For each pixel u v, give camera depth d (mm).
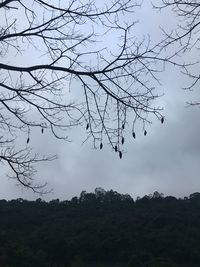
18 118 6297
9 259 53344
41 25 5941
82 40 6000
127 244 67625
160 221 71562
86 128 6027
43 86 6039
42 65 5734
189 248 65812
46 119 6301
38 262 56469
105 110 5957
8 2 5840
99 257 67062
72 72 5715
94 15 5961
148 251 66875
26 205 72938
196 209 75312
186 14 5875
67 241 66938
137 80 5793
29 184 6633
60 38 6055
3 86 5969
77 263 64062
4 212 70062
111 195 83000
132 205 80188
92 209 78812
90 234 68938
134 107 5785
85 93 6000
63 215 73500
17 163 6430
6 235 60969
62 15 5957
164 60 5809
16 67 5719
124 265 65000
